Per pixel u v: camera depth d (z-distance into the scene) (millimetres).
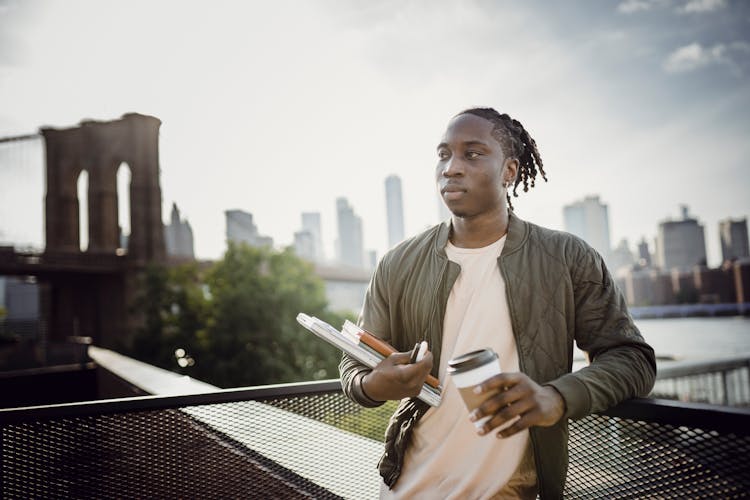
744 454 920
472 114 1278
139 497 1409
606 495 1118
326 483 1548
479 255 1294
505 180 1311
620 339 1113
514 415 882
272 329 20750
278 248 23297
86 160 49781
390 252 1449
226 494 1466
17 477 1337
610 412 1081
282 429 1522
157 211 44406
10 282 69062
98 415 1386
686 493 984
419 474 1240
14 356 16562
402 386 1053
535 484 1201
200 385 4207
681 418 969
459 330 1275
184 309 24328
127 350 25109
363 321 1422
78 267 41938
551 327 1186
